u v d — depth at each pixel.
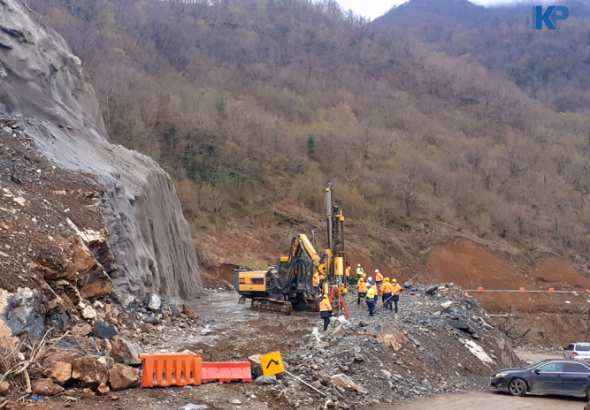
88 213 16.97
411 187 75.62
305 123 108.19
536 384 13.89
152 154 66.88
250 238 54.44
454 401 12.70
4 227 12.79
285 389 10.84
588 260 68.88
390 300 22.31
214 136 77.06
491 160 101.31
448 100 151.00
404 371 14.38
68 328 11.89
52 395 8.73
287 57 154.38
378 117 118.94
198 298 30.36
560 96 176.62
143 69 102.31
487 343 19.98
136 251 20.36
